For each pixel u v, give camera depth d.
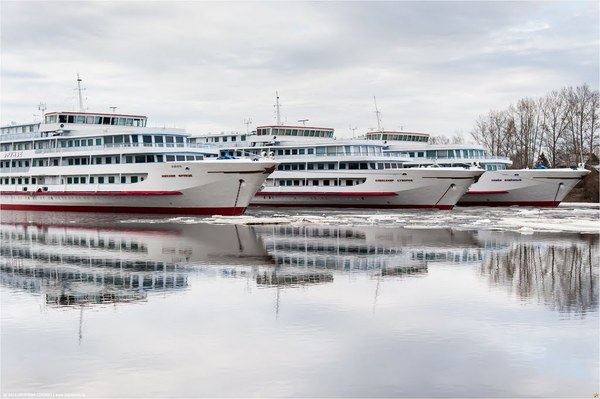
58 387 18.62
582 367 19.98
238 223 64.56
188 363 20.39
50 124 83.56
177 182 72.50
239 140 102.94
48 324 24.69
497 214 77.69
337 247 46.12
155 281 33.00
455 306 27.44
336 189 89.94
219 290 30.72
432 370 19.75
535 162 135.00
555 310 26.70
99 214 78.50
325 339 22.69
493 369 19.81
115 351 21.52
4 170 91.19
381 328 23.97
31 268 37.22
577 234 54.59
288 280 33.25
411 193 85.06
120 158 77.12
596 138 130.25
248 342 22.38
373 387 18.55
